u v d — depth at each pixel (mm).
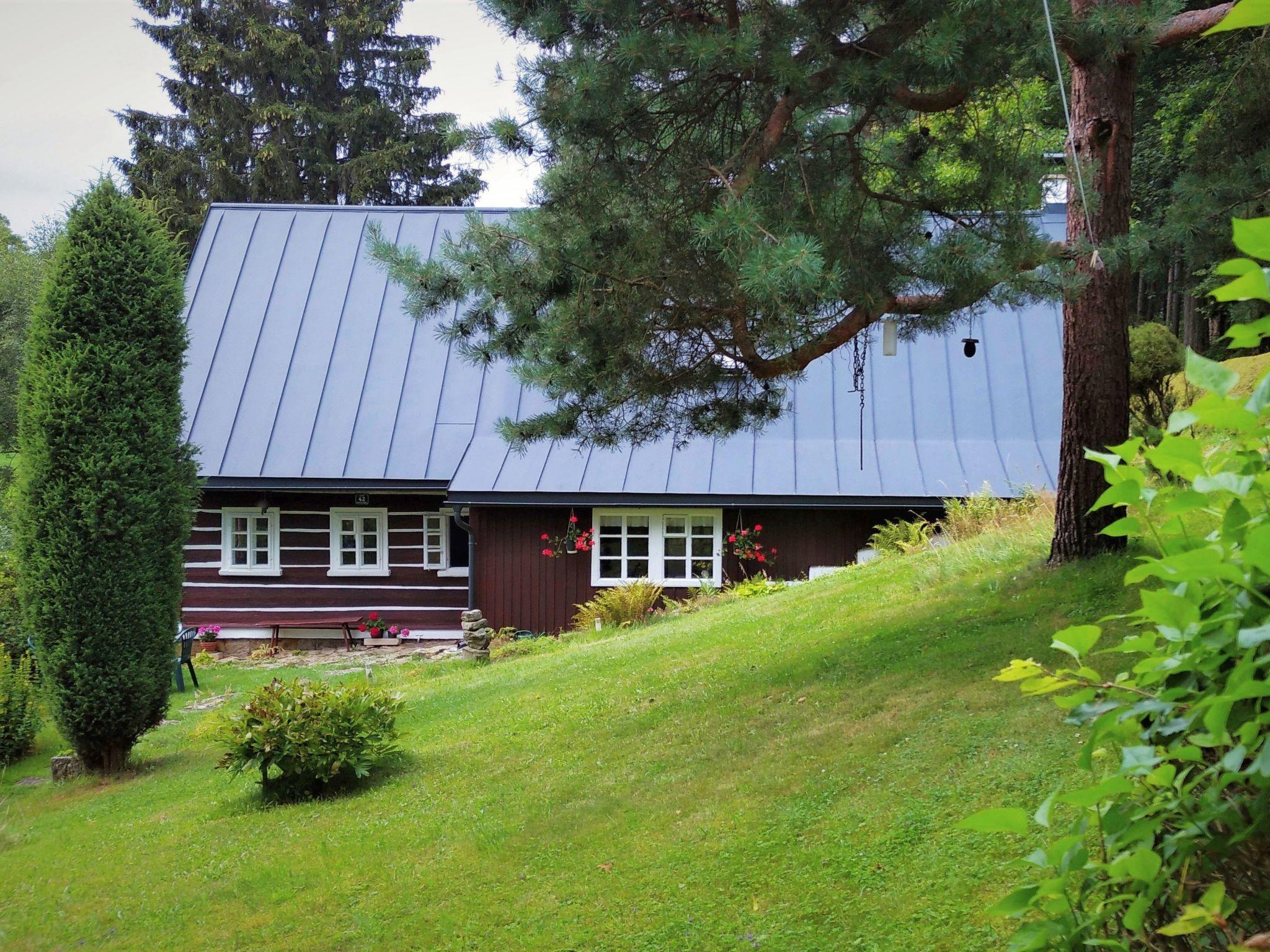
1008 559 9016
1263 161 7477
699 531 16391
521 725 8766
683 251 6902
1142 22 6277
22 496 9953
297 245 20219
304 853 6496
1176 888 1617
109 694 10000
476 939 4781
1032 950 1607
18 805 9484
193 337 18844
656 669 9562
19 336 29344
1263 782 1331
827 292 5906
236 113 31953
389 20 34094
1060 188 9336
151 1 32125
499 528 16656
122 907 6016
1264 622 1299
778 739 6402
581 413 8055
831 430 16641
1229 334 1146
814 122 7301
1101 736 1532
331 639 17703
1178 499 1417
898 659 7266
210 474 16906
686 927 4414
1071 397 7789
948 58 5945
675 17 6633
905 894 4145
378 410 17828
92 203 9961
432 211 20594
